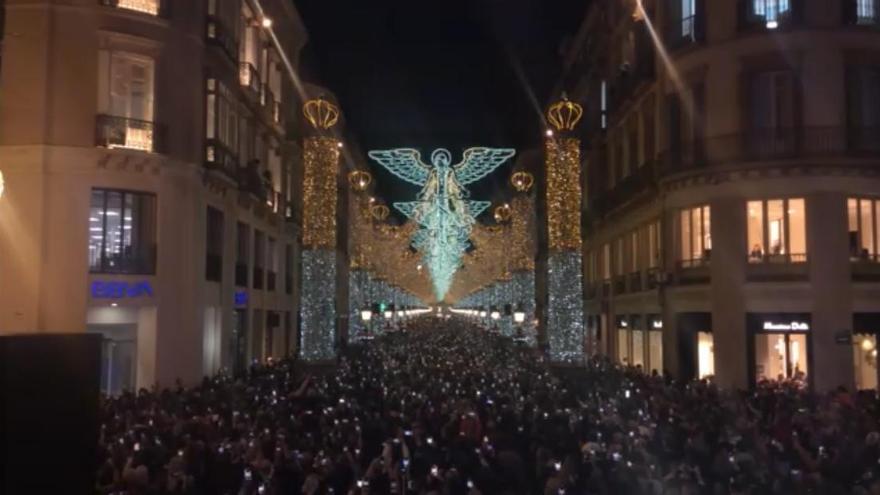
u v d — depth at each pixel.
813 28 23.08
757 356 23.67
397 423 13.65
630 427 13.22
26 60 22.05
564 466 9.73
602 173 39.72
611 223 36.91
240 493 9.75
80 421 2.72
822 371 22.47
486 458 11.18
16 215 21.72
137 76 23.58
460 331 59.03
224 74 28.02
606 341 38.12
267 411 14.54
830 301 22.56
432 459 11.00
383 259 48.47
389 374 23.53
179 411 14.94
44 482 2.62
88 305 21.98
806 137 22.81
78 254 21.95
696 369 25.78
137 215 23.23
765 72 23.75
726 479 9.79
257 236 35.00
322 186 26.45
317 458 10.71
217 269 27.98
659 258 28.73
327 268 26.19
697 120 25.56
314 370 24.77
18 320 21.55
